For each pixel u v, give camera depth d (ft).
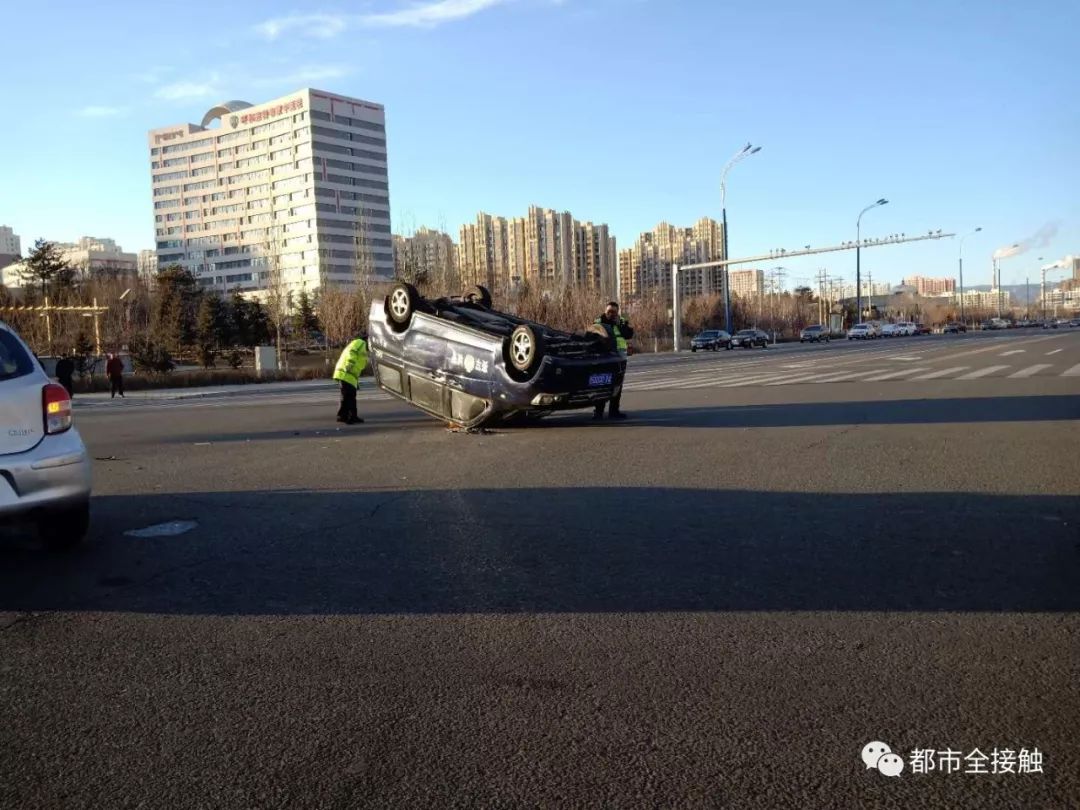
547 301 200.44
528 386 39.37
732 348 205.67
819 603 15.61
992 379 68.08
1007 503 23.40
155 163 520.42
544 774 10.00
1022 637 13.82
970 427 39.24
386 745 10.73
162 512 24.73
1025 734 10.79
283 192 467.52
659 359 157.28
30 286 232.73
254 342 208.33
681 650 13.56
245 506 25.32
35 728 11.34
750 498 24.80
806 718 11.26
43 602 16.47
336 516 23.61
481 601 16.08
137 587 17.35
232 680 12.75
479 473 30.22
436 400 43.34
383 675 12.83
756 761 10.22
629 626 14.64
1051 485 25.70
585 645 13.84
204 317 189.88
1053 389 57.41
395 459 34.27
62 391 19.30
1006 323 404.98
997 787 9.65
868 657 13.16
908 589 16.28
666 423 44.37
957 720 11.16
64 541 20.17
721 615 15.08
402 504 25.05
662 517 22.61
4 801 9.58
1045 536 19.86
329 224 458.50
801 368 97.55
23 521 18.75
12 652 13.98
